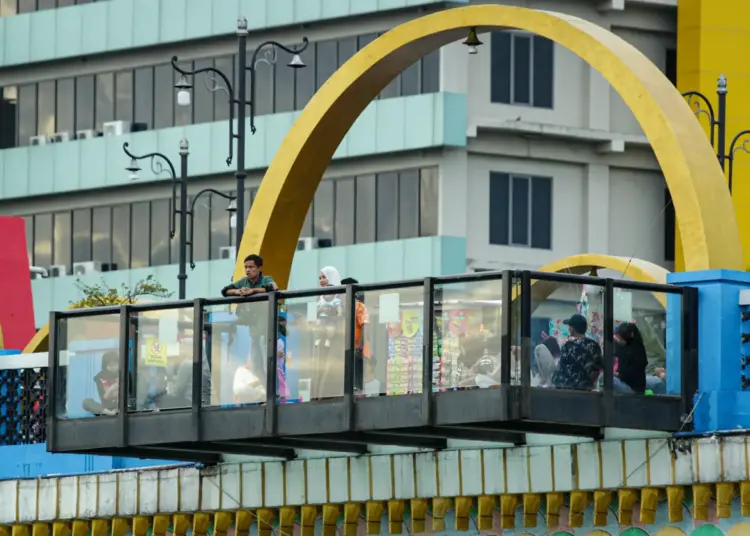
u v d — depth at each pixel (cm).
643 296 4053
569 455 4088
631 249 11288
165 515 4838
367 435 4256
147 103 11988
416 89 10900
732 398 4062
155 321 4441
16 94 12562
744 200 11300
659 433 4025
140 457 4616
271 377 4212
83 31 12125
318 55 11244
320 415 4131
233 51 11569
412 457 4344
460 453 4256
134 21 11900
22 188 12375
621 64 4281
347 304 4109
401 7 10744
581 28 4372
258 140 11388
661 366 4069
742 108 11306
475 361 3878
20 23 12388
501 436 4144
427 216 10819
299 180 5081
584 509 4097
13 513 5178
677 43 11319
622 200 11269
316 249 11156
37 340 7069
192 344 4362
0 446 5309
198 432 4322
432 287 3972
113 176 12025
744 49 11344
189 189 11781
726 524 3888
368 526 4431
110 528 4994
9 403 5322
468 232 10862
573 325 3912
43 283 12269
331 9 11038
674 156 4197
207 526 4762
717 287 4078
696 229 4156
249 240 5116
